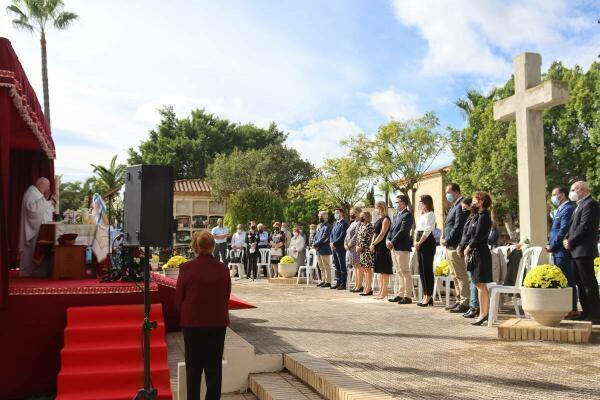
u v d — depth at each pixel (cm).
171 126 5947
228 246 2130
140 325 655
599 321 729
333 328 773
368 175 4131
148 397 515
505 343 630
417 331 729
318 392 505
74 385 589
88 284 704
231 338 654
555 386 443
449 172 4022
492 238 1034
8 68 614
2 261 629
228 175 4300
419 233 998
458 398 419
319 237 1509
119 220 984
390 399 416
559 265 792
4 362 649
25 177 1072
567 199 801
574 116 3312
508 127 3462
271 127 6291
